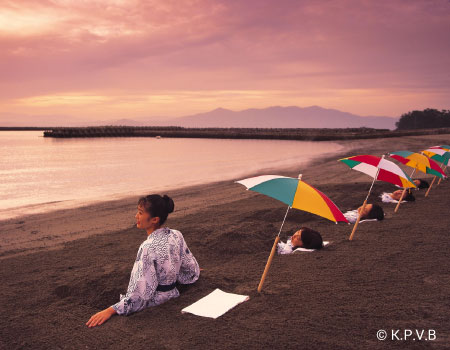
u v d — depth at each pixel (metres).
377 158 6.67
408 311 3.61
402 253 5.49
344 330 3.27
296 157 30.92
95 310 3.96
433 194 10.98
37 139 88.94
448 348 2.97
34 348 3.18
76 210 11.56
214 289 4.22
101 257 6.32
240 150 43.50
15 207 12.10
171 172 22.16
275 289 4.22
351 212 8.22
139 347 3.06
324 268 4.93
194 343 3.09
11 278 5.36
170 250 3.88
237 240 6.36
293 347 3.01
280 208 9.54
